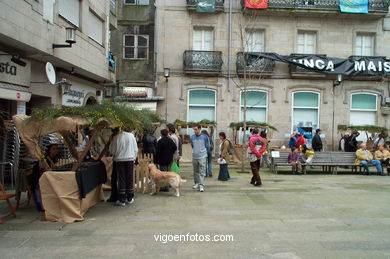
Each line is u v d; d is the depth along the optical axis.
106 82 16.28
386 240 4.84
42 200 5.74
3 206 6.79
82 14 12.48
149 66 18.78
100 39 14.89
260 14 18.58
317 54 18.72
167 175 7.84
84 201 6.11
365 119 19.23
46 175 5.68
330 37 19.03
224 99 18.58
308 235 5.04
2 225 5.46
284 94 18.77
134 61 18.77
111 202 7.21
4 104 9.81
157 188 8.02
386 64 18.64
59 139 9.62
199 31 18.92
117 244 4.59
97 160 7.38
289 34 18.83
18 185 6.46
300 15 18.66
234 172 12.70
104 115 5.89
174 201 7.31
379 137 15.68
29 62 10.02
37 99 11.73
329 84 18.98
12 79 9.16
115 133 6.90
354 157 12.72
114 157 6.87
